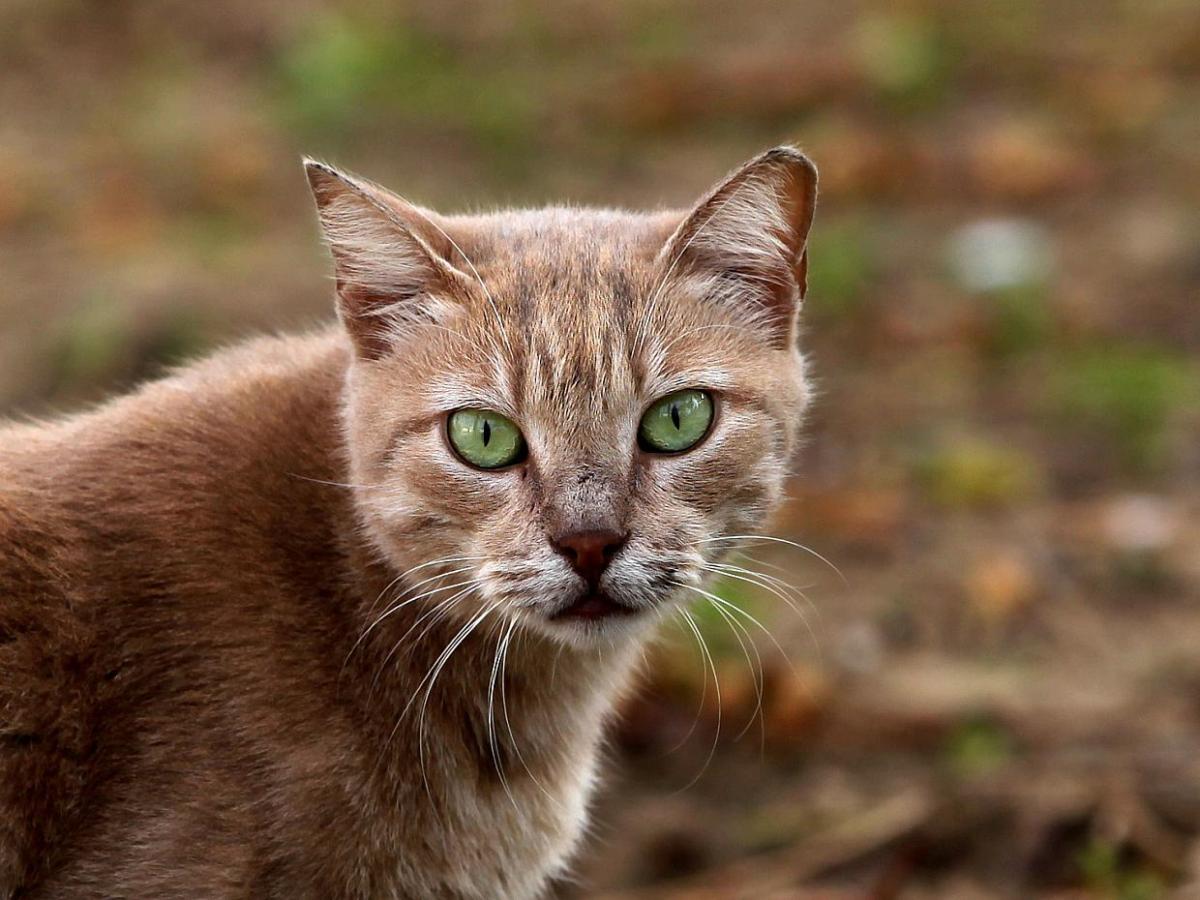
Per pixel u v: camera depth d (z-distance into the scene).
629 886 7.26
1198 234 13.27
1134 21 18.02
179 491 5.11
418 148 15.62
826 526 9.79
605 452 4.93
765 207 5.20
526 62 17.88
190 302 11.78
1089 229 13.64
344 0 19.08
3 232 13.74
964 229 13.73
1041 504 10.05
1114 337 11.91
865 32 17.27
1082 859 6.96
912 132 15.59
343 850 4.96
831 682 8.30
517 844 5.36
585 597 4.94
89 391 11.04
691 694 8.20
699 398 5.08
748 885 7.09
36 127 16.11
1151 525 9.62
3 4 18.64
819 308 12.40
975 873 7.08
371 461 5.07
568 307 4.97
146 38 18.11
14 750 4.82
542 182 14.68
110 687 4.89
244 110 16.50
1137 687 8.21
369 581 5.11
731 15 18.83
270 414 5.31
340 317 5.17
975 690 8.25
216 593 4.99
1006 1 18.83
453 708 5.20
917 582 9.21
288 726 4.91
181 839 4.80
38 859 4.86
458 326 5.02
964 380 11.59
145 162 15.25
